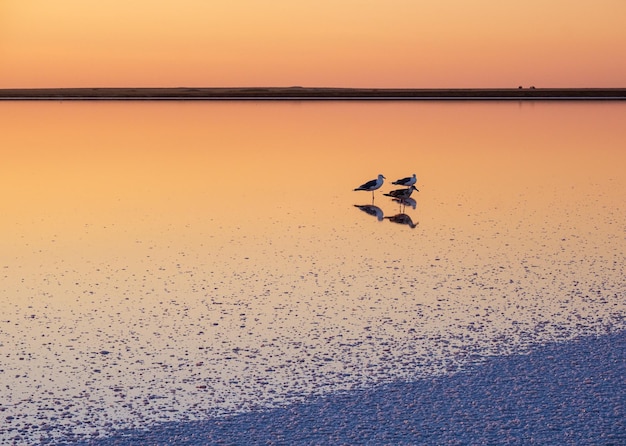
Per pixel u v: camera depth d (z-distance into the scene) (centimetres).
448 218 3359
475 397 1542
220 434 1408
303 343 1848
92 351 1805
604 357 1730
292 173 4803
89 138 7219
